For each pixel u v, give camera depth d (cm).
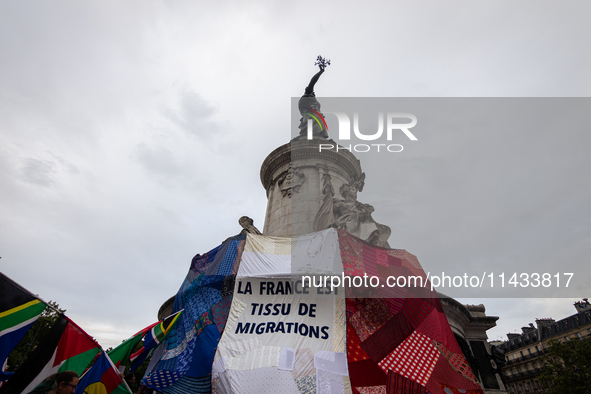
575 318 4297
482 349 1182
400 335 869
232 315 898
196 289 1043
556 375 2788
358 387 761
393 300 942
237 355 798
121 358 809
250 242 1126
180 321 986
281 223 1680
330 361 788
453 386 798
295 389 730
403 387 777
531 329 5112
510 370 4909
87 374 699
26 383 653
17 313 699
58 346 708
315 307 902
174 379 820
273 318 884
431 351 849
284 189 1802
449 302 1184
